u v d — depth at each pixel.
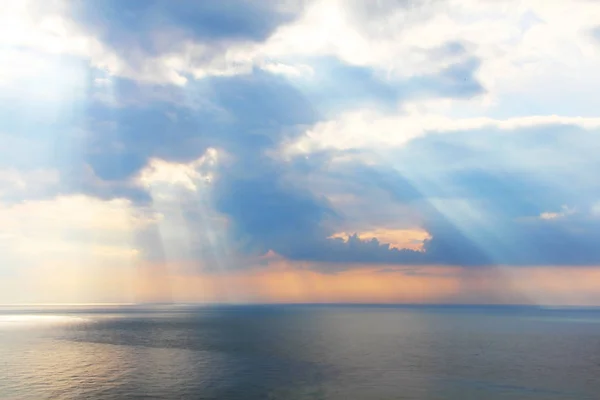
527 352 102.62
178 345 119.69
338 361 88.38
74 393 62.38
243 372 76.31
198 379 70.56
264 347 113.31
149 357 96.25
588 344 120.81
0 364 88.44
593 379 70.00
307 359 91.38
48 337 147.88
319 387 64.12
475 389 62.91
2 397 60.75
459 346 115.38
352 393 60.53
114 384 67.44
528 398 58.44
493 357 93.88
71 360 93.25
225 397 59.06
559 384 66.25
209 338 139.75
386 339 134.38
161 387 65.19
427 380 68.81
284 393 60.81
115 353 103.81
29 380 71.19
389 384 65.94
